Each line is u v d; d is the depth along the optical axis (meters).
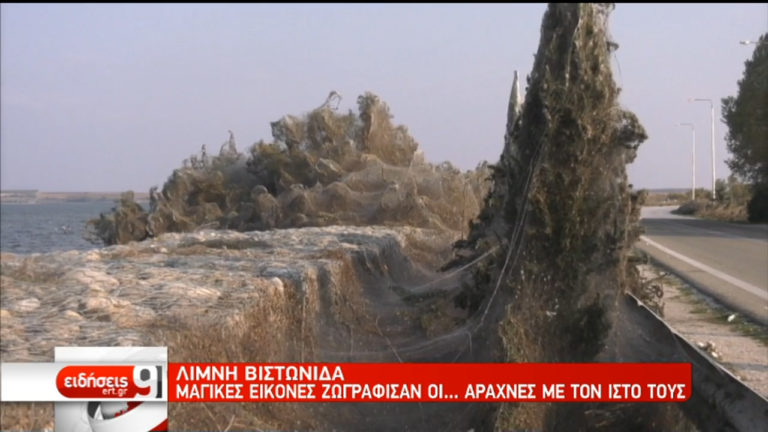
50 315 6.07
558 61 7.55
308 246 11.81
